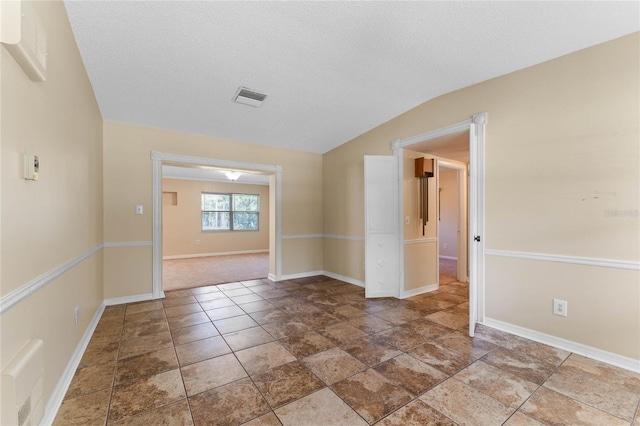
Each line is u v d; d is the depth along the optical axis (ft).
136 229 11.94
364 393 5.74
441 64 8.54
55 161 5.40
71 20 6.49
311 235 16.97
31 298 4.30
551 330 7.82
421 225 13.15
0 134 3.43
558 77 7.64
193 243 25.94
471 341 8.07
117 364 6.86
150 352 7.47
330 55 8.18
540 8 6.23
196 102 10.64
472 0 6.15
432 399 5.55
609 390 5.80
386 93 10.43
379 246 12.41
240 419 5.01
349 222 15.24
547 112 7.84
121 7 6.29
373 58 8.33
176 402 5.46
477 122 9.27
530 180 8.18
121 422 4.92
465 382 6.11
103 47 7.50
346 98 10.77
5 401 3.26
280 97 10.55
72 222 6.52
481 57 8.10
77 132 7.11
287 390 5.85
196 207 26.16
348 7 6.43
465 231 15.29
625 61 6.62
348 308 10.96
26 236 4.12
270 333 8.67
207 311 10.66
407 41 7.57
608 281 6.89
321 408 5.30
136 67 8.45
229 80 9.36
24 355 3.79
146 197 12.16
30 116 4.28
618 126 6.72
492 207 8.99
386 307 11.07
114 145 11.53
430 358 7.13
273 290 13.62
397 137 12.38
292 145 15.65
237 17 6.70
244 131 13.43
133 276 11.87
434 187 13.69
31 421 3.83
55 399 5.20
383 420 4.98
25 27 3.72
